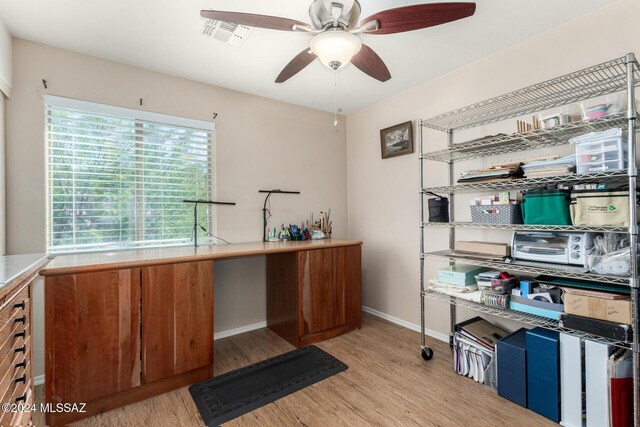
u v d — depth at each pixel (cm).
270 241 288
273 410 167
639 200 145
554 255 169
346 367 212
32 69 193
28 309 116
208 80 255
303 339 248
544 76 190
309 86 270
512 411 164
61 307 153
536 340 162
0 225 177
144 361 174
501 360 176
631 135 129
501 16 174
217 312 267
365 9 166
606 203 144
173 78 245
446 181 249
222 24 178
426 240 267
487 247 196
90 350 159
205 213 263
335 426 154
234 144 276
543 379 159
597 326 139
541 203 168
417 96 270
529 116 203
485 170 191
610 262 141
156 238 240
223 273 270
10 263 117
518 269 172
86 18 172
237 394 181
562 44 183
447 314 252
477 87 226
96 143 217
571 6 167
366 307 329
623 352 143
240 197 279
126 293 169
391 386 189
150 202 238
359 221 338
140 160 234
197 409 168
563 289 157
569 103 183
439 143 253
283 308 264
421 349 224
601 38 169
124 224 228
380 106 309
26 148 191
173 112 245
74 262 168
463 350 201
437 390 184
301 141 319
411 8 124
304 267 248
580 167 149
